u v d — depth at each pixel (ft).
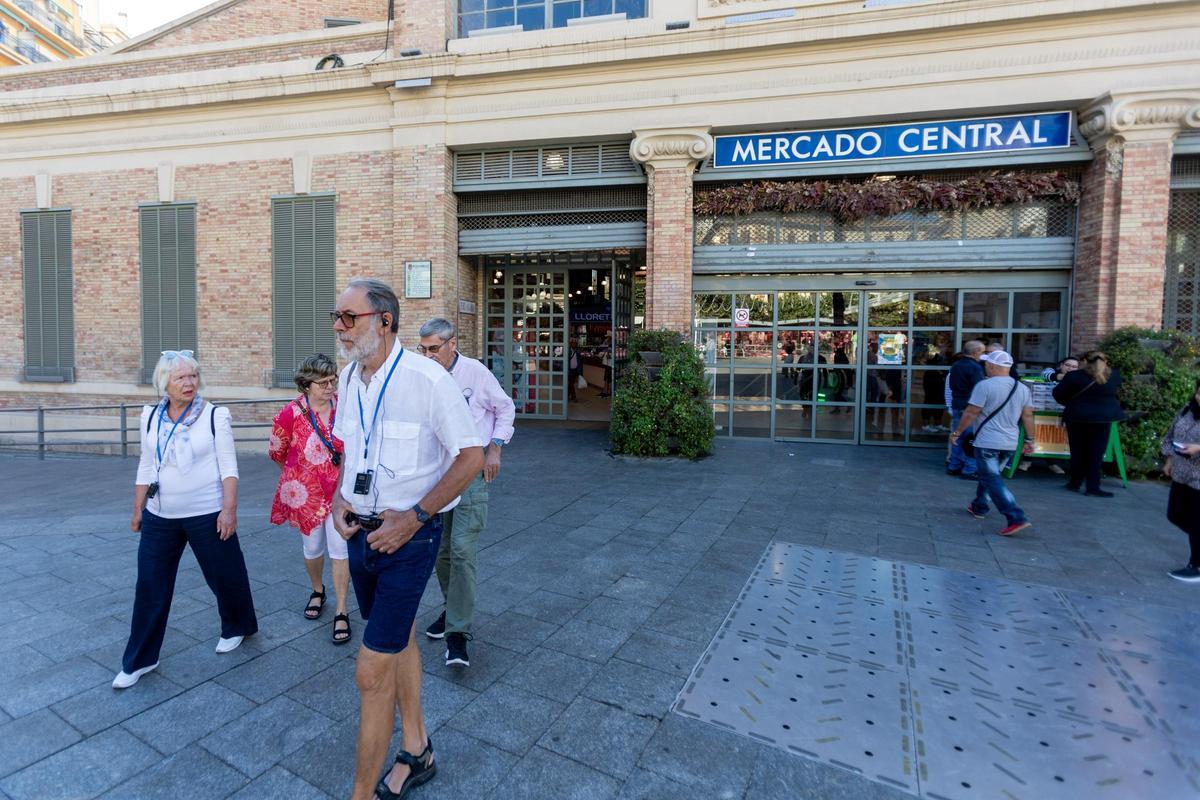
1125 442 25.11
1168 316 28.17
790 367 32.96
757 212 32.12
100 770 8.43
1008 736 9.12
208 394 37.29
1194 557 14.98
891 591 14.25
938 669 10.96
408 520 7.31
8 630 12.46
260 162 36.14
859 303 31.89
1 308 40.47
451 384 7.70
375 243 34.94
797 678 10.69
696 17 30.50
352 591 14.48
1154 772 8.36
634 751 8.89
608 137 32.07
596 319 43.47
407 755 8.16
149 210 37.76
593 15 32.78
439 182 33.60
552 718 9.64
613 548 17.20
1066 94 27.04
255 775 8.41
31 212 39.58
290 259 36.06
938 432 31.32
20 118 38.04
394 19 34.01
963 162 28.99
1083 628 12.47
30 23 196.24
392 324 7.77
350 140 35.01
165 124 37.11
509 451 31.19
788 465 27.89
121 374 38.83
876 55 28.71
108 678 10.68
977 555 16.61
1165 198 26.14
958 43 27.81
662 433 29.43
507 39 32.60
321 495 12.40
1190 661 11.23
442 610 13.42
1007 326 30.14
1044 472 26.84
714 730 9.34
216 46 36.91
